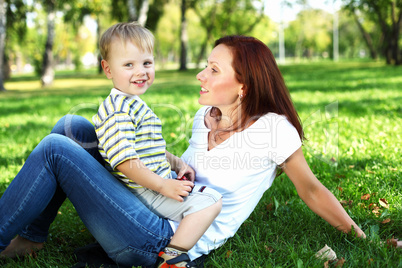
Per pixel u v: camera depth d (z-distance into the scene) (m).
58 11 27.17
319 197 2.28
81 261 2.23
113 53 2.10
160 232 2.05
